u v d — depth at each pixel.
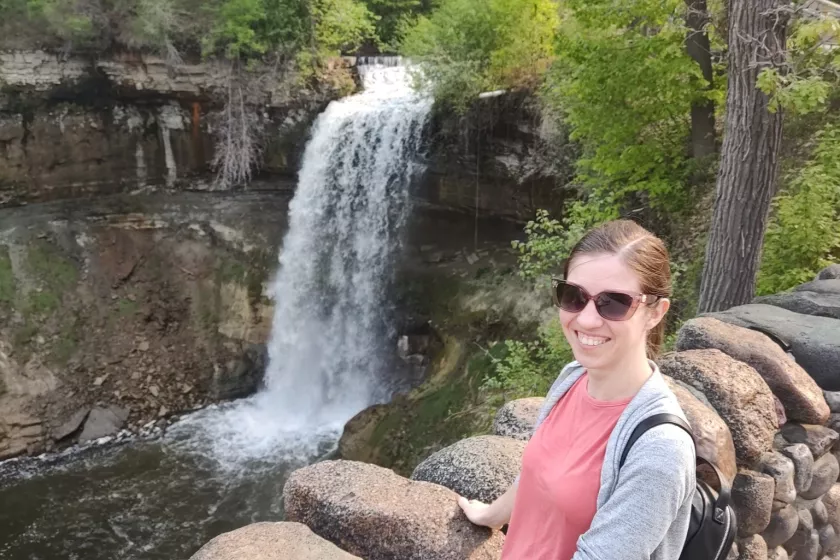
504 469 2.59
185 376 16.52
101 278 16.58
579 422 1.83
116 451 14.46
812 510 3.22
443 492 2.44
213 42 16.11
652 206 10.68
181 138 17.94
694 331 3.45
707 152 10.23
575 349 1.82
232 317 17.52
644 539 1.51
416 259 16.25
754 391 2.84
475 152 14.84
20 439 14.34
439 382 13.45
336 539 2.39
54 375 15.23
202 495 12.84
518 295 13.62
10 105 15.93
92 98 16.89
